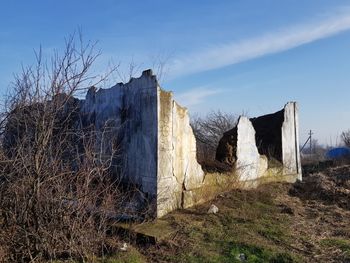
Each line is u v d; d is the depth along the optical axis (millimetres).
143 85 6805
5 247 4887
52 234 5004
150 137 6637
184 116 7273
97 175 5871
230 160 8680
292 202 8539
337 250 5863
